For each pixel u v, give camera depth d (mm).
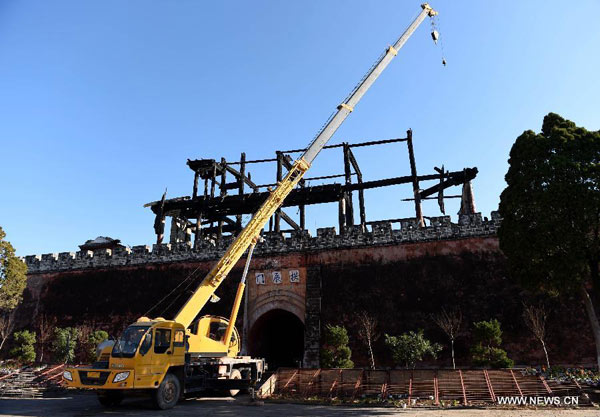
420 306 24188
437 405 15812
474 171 31500
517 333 21906
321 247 27844
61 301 32562
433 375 17859
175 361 16391
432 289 24312
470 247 24500
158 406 15383
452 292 23859
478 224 24703
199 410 15391
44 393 21109
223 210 37344
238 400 18547
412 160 33000
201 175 38906
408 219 26500
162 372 15695
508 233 17578
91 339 27734
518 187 17453
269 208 20797
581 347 20672
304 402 17547
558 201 16156
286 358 33719
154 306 30094
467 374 17391
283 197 21188
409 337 21578
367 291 25688
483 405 15336
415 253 25547
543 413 13461
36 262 34750
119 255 32688
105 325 30625
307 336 25312
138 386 14727
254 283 28656
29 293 33750
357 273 26391
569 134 17250
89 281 32625
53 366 26844
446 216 25578
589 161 16469
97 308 31406
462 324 23000
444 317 23328
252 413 14570
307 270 27594
